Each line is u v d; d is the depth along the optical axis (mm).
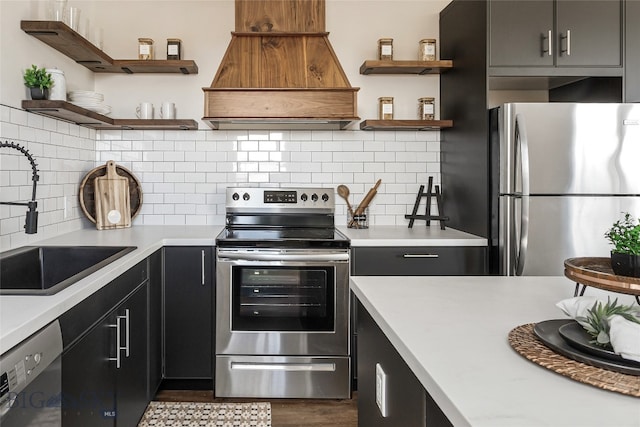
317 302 3043
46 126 2854
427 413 991
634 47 3178
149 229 3461
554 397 787
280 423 2762
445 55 3730
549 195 2883
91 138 3570
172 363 3094
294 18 3432
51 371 1430
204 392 3156
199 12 3689
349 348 3053
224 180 3740
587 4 3150
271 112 3250
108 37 3658
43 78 2619
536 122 2871
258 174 3744
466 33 3373
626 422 703
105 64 3354
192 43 3691
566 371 872
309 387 3049
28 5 2666
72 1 3279
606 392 805
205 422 2754
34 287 2510
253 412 2885
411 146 3789
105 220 3439
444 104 3762
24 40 2625
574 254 2889
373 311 1382
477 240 3117
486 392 807
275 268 3025
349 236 3211
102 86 3674
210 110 3232
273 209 3564
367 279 1760
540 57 3131
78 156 3334
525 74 3119
